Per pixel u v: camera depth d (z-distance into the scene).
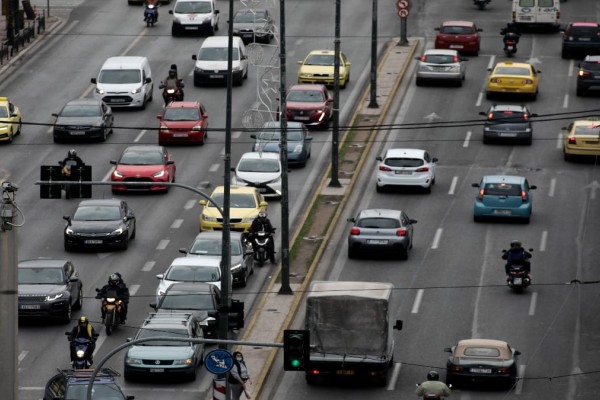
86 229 174.88
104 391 124.56
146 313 157.88
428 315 158.00
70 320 155.25
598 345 150.38
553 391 138.50
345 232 184.88
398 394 137.75
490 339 145.75
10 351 102.06
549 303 161.62
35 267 156.38
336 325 137.12
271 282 168.12
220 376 131.00
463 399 135.12
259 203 185.12
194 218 188.25
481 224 186.62
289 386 140.88
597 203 194.75
